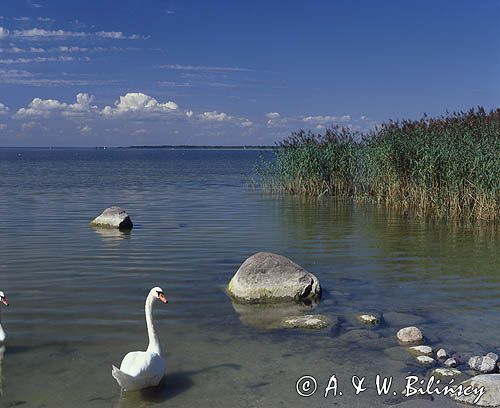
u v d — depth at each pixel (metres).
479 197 24.34
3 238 20.30
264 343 10.38
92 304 12.46
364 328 11.12
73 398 8.27
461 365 9.43
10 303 12.49
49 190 41.12
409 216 26.64
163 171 71.94
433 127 29.33
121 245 19.03
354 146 34.56
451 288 13.95
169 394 8.42
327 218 26.02
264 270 13.16
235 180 53.00
